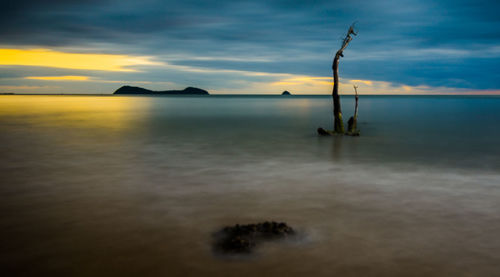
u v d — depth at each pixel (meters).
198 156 17.27
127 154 17.83
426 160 16.34
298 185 11.64
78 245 7.10
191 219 8.51
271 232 7.54
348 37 25.88
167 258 6.58
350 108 84.62
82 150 19.11
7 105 87.94
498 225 8.14
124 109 70.88
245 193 10.69
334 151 18.95
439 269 6.19
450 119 45.62
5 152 18.34
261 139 24.28
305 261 6.45
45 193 10.66
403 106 97.81
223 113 59.22
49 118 44.34
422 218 8.57
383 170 14.05
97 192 10.77
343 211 9.06
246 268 6.23
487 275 6.00
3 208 9.27
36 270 6.16
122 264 6.36
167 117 47.78
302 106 95.25
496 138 25.14
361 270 6.15
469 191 10.98
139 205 9.54
